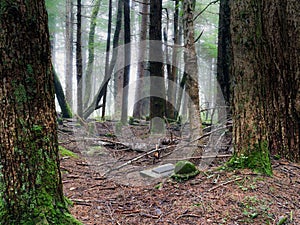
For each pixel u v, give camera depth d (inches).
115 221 118.4
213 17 617.6
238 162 162.2
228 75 259.3
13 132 87.5
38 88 90.2
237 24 161.5
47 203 94.3
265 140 162.7
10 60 83.5
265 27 193.2
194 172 163.5
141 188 160.6
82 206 133.9
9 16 81.7
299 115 191.5
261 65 161.2
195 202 131.2
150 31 281.6
